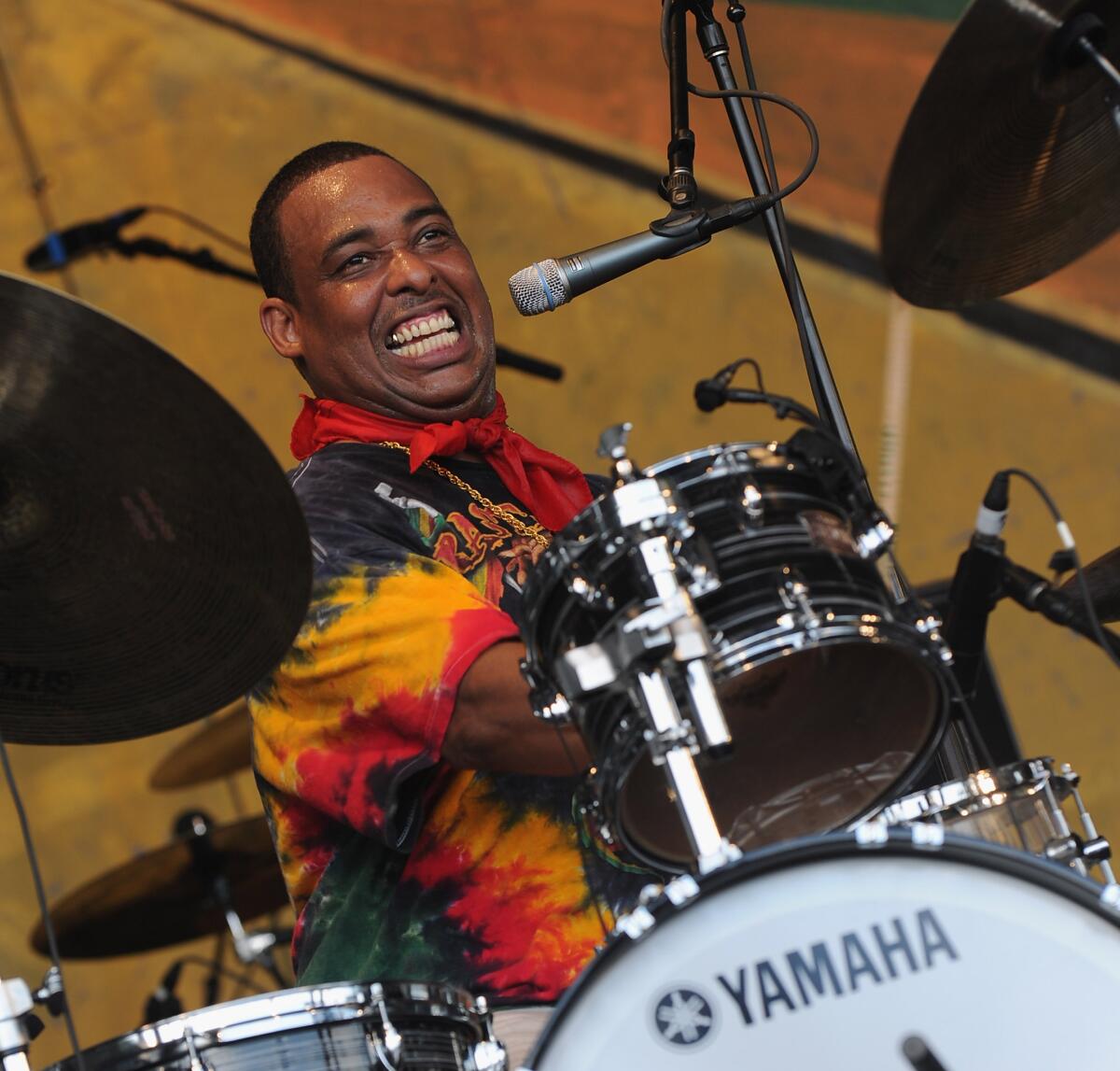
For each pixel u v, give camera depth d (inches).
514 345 701.9
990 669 340.5
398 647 248.1
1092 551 642.8
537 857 264.8
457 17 703.1
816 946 177.6
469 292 315.9
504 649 244.5
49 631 247.8
